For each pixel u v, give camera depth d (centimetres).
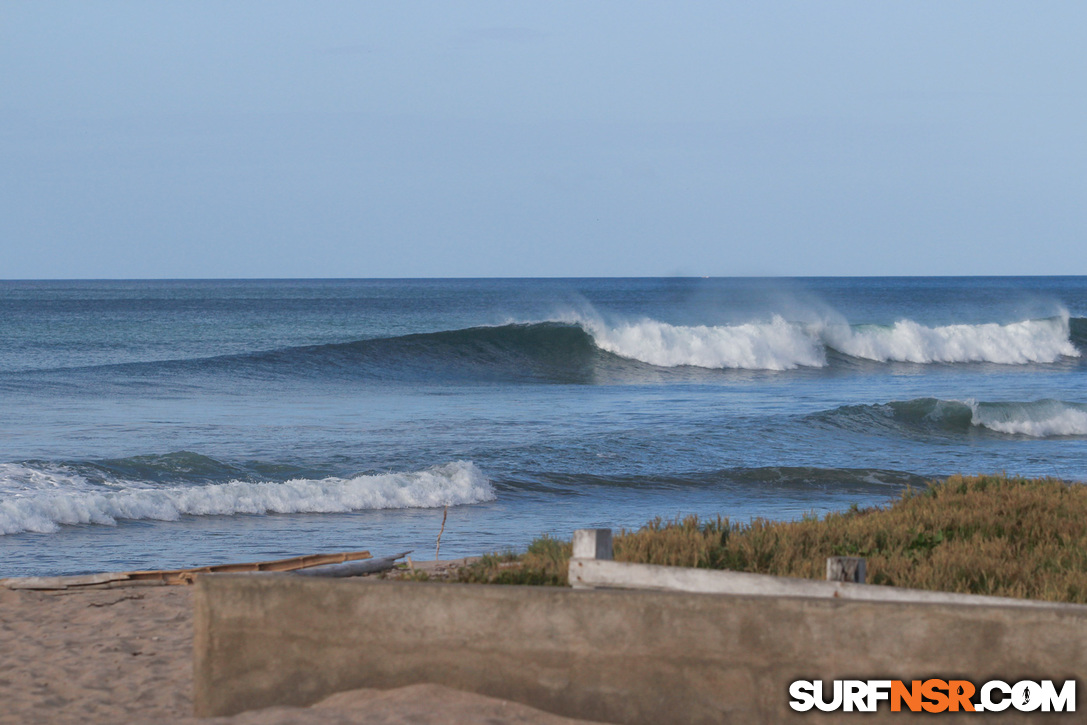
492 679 1905
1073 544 3616
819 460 8388
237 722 1797
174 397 11169
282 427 9106
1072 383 14850
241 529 5647
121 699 2319
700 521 5953
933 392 13350
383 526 5809
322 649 1967
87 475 6550
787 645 1800
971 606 1750
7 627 3088
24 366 14112
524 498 6744
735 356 16312
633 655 1850
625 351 16238
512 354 15812
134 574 3772
